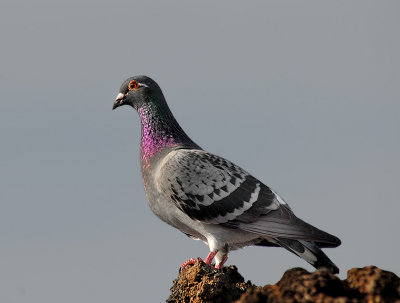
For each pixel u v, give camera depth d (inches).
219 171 475.5
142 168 510.0
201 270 379.6
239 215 463.2
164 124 513.7
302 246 444.5
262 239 483.5
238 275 428.1
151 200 500.4
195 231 490.9
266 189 479.8
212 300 370.6
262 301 258.5
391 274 266.8
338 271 435.5
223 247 473.1
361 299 262.7
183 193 468.8
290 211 469.4
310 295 251.9
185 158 480.4
